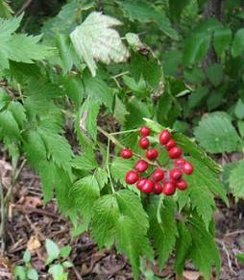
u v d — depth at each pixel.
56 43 0.34
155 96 0.40
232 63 0.72
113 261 0.58
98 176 0.33
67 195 0.34
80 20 0.50
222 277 0.56
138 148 0.34
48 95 0.34
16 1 0.64
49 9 0.74
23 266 0.57
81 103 0.35
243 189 0.53
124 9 0.49
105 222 0.32
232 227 0.63
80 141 0.34
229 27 0.66
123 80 0.41
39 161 0.34
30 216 0.64
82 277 0.56
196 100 0.74
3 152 0.69
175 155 0.31
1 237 0.59
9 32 0.31
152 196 0.35
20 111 0.33
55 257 0.54
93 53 0.32
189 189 0.33
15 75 0.32
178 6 0.52
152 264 0.55
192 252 0.37
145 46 0.35
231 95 0.77
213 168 0.33
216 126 0.63
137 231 0.32
